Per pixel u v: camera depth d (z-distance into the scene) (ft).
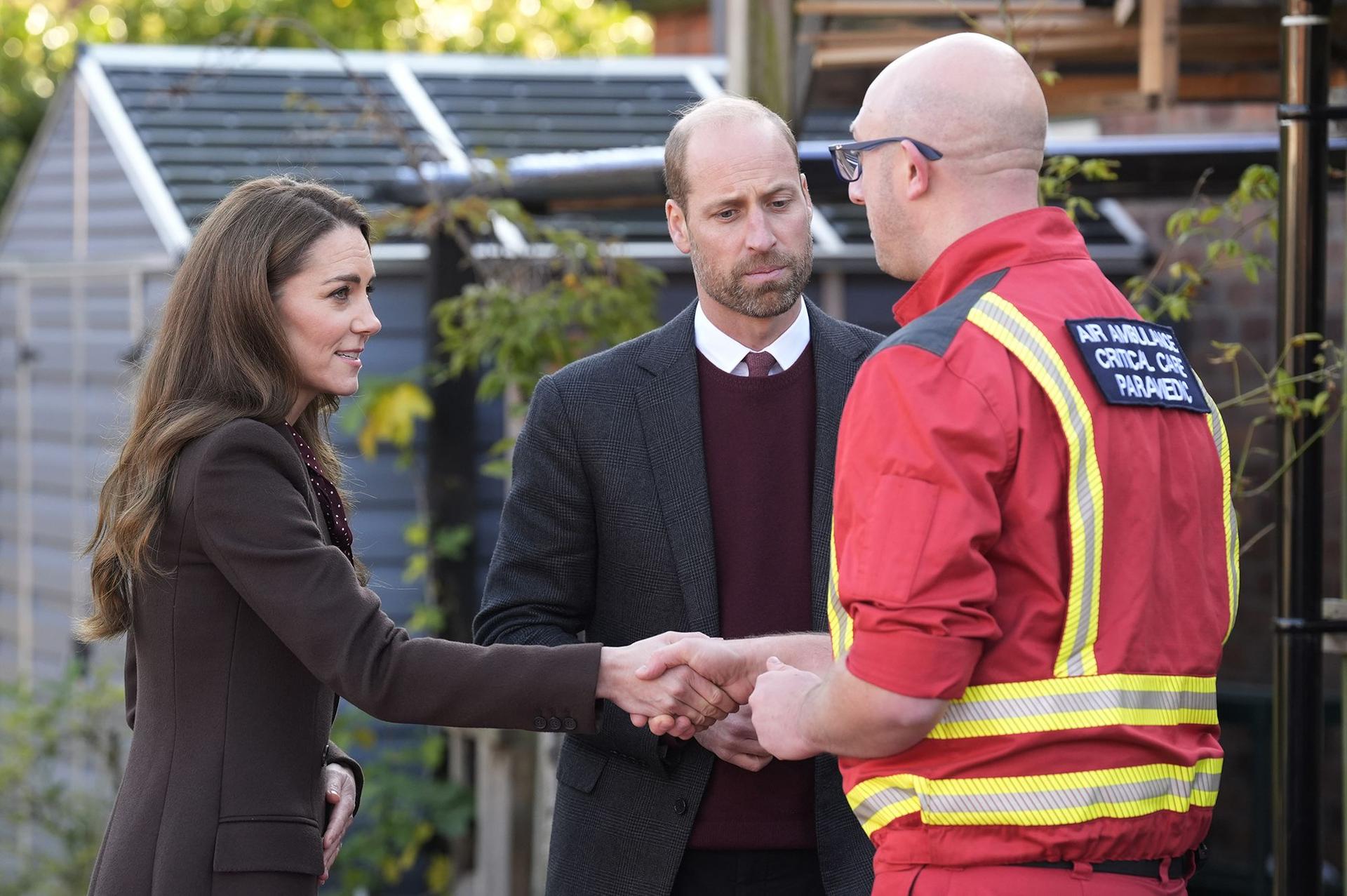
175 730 18.11
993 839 15.44
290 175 21.17
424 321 48.14
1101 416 15.44
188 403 18.47
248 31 44.57
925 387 15.05
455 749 46.26
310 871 18.15
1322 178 23.58
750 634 21.48
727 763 21.30
